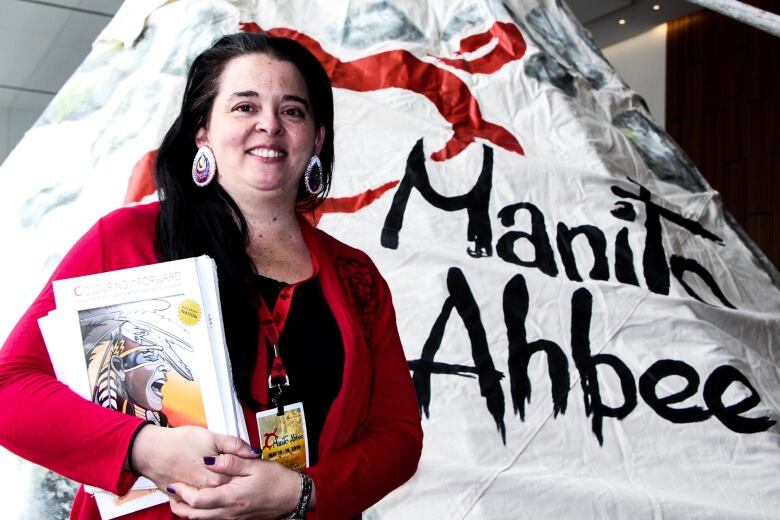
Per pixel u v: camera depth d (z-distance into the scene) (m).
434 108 2.73
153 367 1.04
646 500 2.06
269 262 1.20
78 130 2.74
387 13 2.91
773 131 8.73
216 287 1.08
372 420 1.26
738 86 9.04
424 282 2.36
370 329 1.29
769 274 2.88
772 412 2.30
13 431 1.00
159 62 2.69
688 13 9.44
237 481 1.02
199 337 1.05
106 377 1.04
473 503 2.00
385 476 1.19
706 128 9.30
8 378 1.03
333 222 2.43
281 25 2.81
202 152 1.20
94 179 2.52
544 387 2.25
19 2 6.68
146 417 1.04
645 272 2.53
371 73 2.78
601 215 2.62
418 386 2.20
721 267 2.73
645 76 9.98
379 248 2.40
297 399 1.14
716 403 2.29
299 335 1.16
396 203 2.49
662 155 3.04
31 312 1.09
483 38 2.98
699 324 2.42
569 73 3.04
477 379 2.23
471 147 2.65
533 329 2.34
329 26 2.87
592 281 2.46
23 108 8.66
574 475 2.12
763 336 2.60
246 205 1.21
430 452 2.09
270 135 1.18
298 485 1.06
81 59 7.70
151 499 1.06
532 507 2.02
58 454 1.01
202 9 2.77
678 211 2.82
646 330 2.39
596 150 2.79
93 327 1.04
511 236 2.51
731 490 2.15
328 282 1.22
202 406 1.04
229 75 1.21
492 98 2.82
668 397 2.29
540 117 2.83
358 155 2.56
